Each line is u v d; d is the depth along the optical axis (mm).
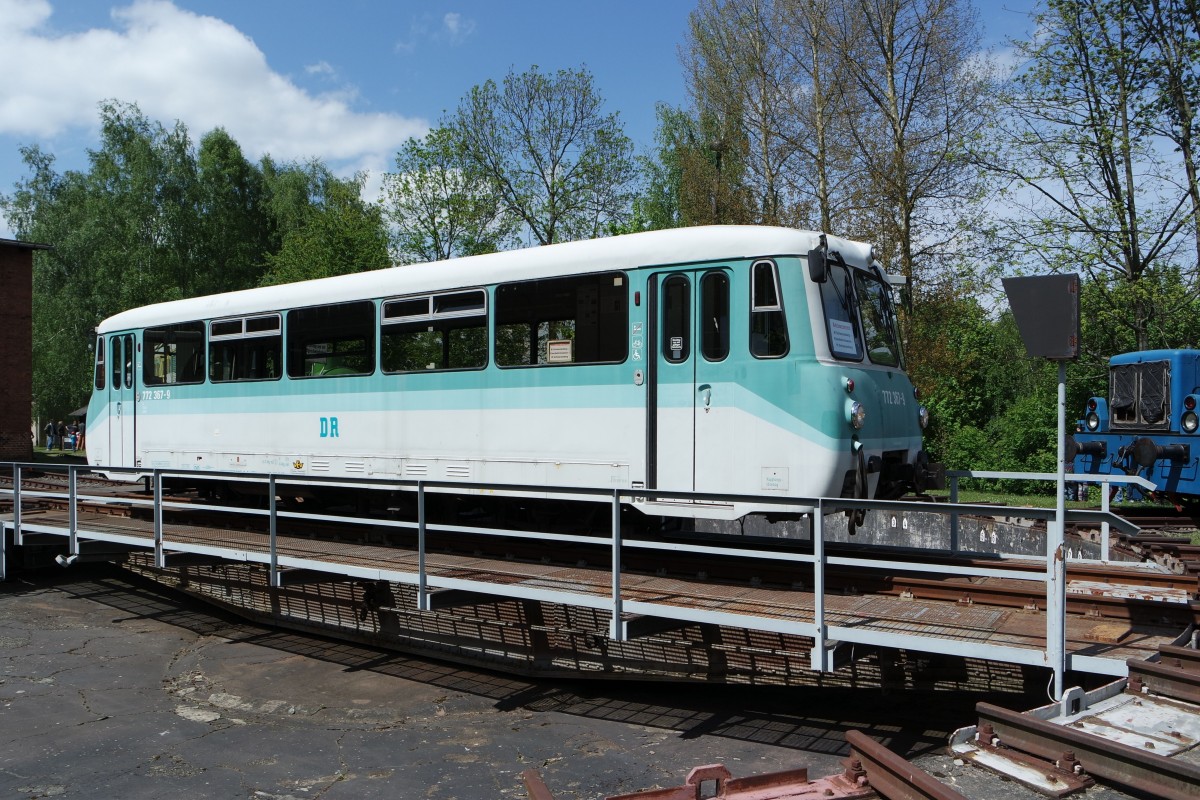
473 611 10031
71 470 12562
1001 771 4793
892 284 9914
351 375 11547
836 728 8023
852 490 8250
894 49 23797
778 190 28219
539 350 9805
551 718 8555
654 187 40750
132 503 11672
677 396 8805
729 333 8555
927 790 4137
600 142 34375
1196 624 6520
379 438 11250
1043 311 5555
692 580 8602
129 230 47875
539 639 9516
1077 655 5699
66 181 51062
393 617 10867
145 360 14508
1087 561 9172
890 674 7746
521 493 8078
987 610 7133
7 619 12727
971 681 7461
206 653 11086
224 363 13227
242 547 10820
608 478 9219
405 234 33969
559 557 9859
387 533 11641
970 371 30891
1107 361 21672
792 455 8164
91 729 8203
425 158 33406
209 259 51562
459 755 7488
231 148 54500
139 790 6727
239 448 12953
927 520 14469
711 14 30781
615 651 9062
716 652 8477
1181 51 19062
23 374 31062
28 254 31281
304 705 9016
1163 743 4766
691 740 7785
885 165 23281
